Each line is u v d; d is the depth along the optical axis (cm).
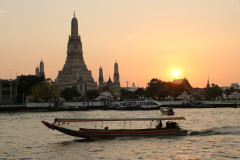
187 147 5597
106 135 6362
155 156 4994
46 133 7369
